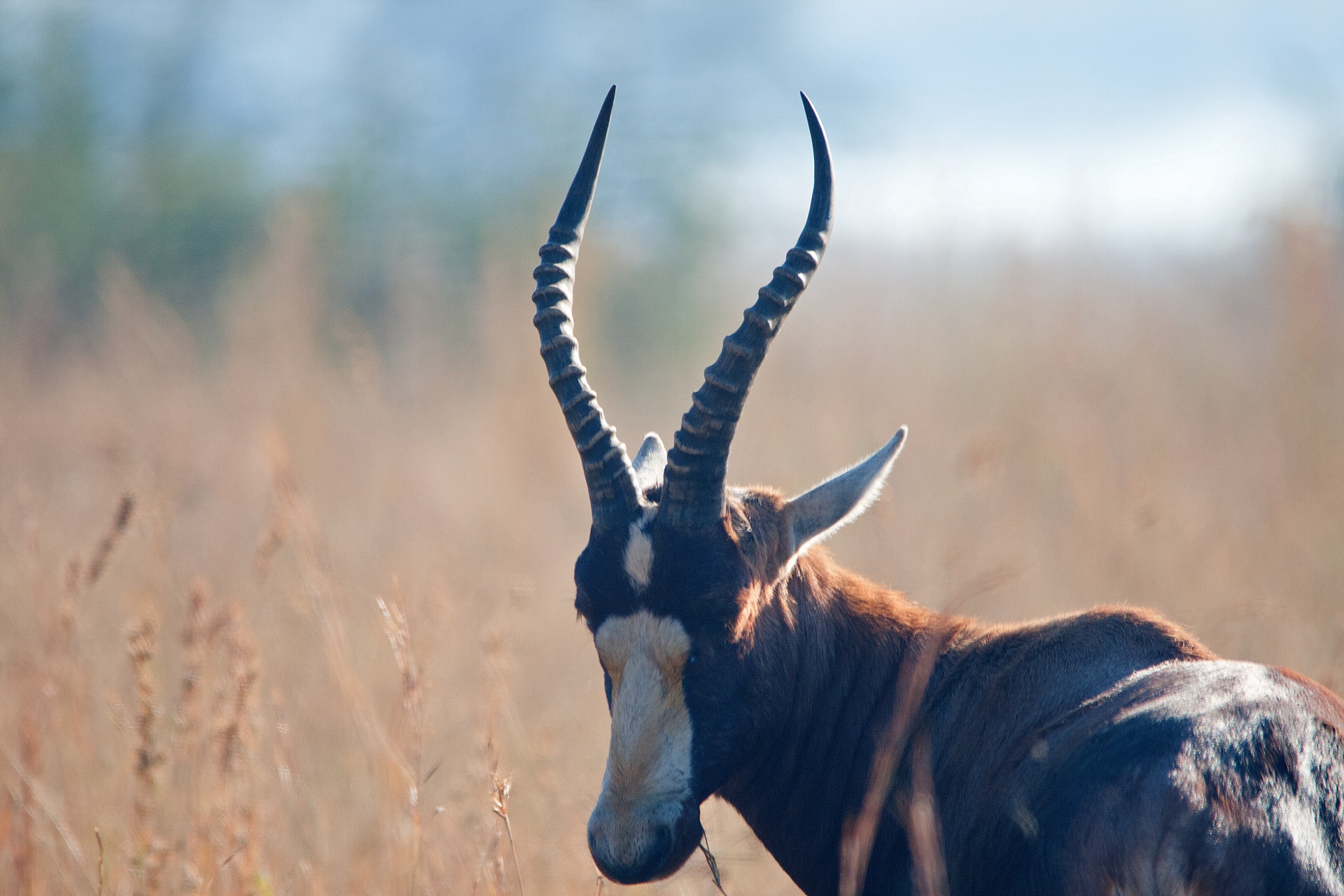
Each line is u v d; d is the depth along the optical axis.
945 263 58.84
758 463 44.00
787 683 18.44
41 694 25.73
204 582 24.95
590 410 17.86
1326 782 13.58
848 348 55.66
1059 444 43.44
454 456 52.94
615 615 17.28
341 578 33.81
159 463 38.72
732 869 23.66
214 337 78.38
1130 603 32.22
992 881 15.70
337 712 28.05
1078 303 53.75
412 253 90.38
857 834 17.19
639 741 16.91
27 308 74.25
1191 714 14.07
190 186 97.38
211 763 23.00
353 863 23.53
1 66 101.19
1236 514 39.28
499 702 26.53
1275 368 49.47
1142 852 13.19
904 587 32.62
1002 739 17.02
